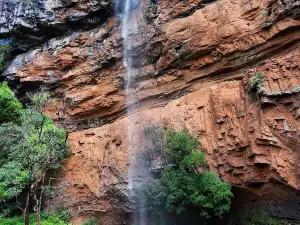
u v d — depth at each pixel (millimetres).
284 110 11820
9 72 21125
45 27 21156
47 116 17781
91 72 19281
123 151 15562
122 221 14477
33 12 21203
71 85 19781
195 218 12891
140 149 14906
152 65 17406
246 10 14133
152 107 16625
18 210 15633
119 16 19641
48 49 20922
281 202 11539
